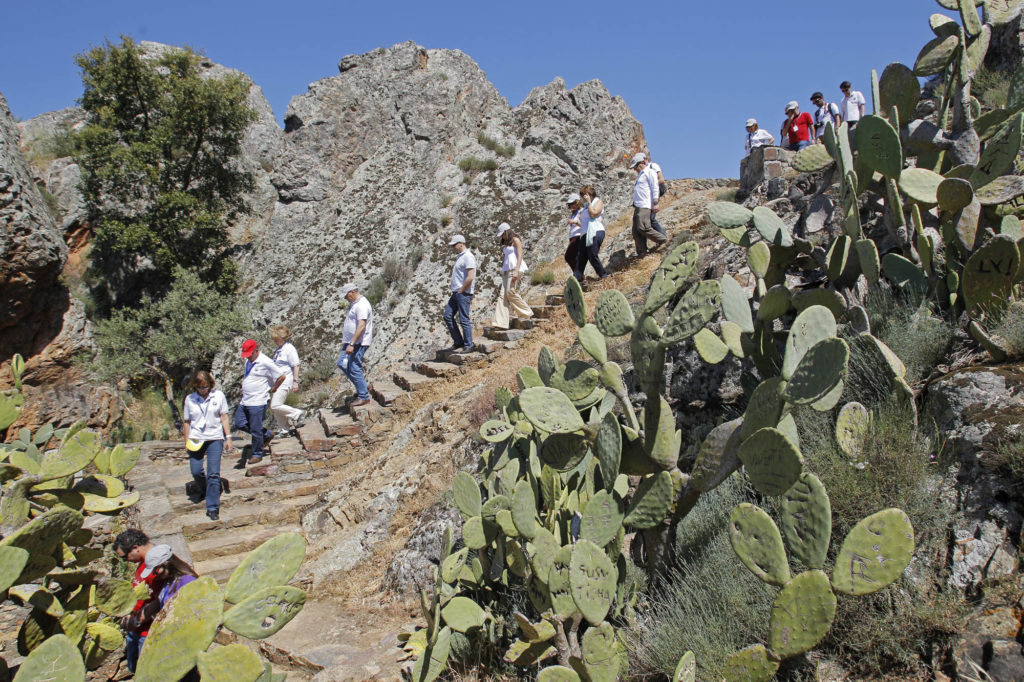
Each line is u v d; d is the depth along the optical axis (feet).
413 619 18.06
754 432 8.84
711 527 11.62
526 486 11.28
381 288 61.98
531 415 11.31
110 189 67.82
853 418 10.49
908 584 8.73
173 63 68.54
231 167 74.18
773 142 38.17
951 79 16.10
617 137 71.67
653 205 34.94
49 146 73.82
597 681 9.11
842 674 8.39
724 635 9.43
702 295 9.47
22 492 10.75
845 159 14.75
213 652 7.22
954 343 12.52
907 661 8.14
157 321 62.18
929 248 13.70
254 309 65.62
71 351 49.06
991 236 12.77
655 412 10.47
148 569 13.94
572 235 37.22
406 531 22.17
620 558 10.87
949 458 9.84
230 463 31.78
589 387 11.94
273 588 7.53
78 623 9.77
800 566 9.80
